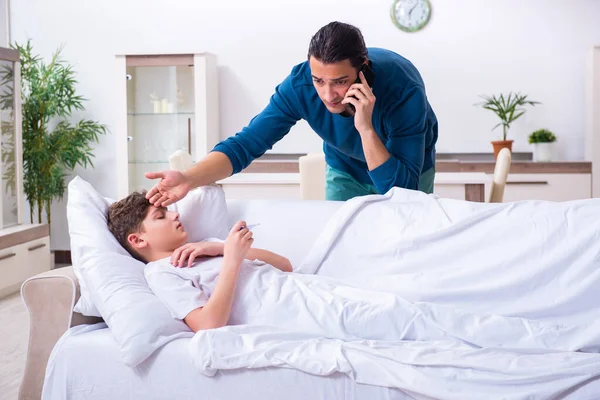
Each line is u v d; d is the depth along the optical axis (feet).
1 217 15.01
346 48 6.86
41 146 17.79
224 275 6.23
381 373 5.31
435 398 5.17
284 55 19.29
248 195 14.88
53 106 17.95
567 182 17.84
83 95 19.69
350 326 6.23
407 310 6.25
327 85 7.14
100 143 19.72
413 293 6.81
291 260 7.99
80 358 5.84
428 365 5.33
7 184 15.29
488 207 7.42
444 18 18.80
